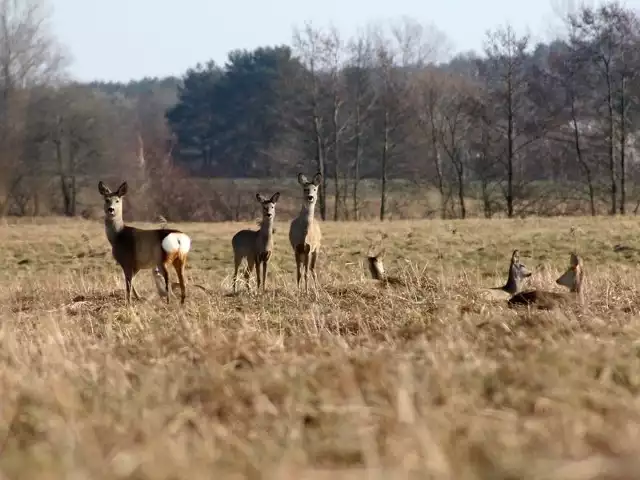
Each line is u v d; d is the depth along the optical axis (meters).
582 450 11.12
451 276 39.06
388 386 14.23
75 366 16.92
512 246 59.19
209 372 15.85
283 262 54.91
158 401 14.27
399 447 11.23
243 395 14.77
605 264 51.50
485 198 105.94
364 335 20.56
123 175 110.75
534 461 10.71
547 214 106.81
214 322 23.47
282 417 13.36
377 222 81.69
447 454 11.06
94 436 12.42
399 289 29.94
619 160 110.50
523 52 106.38
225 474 10.95
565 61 107.56
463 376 14.77
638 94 104.75
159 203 106.50
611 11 105.62
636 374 14.81
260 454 11.62
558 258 54.47
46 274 51.62
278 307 27.12
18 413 14.01
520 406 13.52
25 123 109.12
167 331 21.86
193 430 13.20
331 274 41.56
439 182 111.19
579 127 110.19
